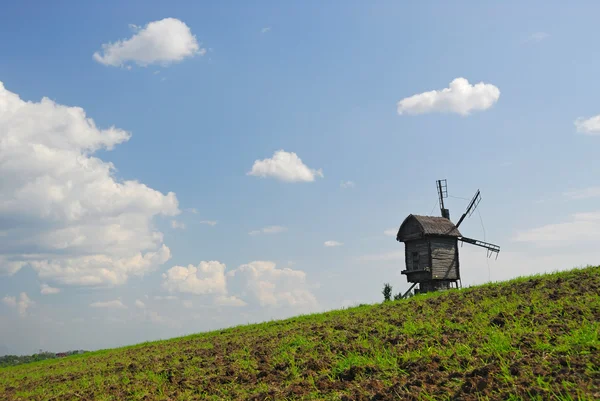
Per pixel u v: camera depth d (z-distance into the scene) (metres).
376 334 15.70
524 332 12.18
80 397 15.46
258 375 13.73
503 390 8.91
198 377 14.91
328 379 12.06
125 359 23.52
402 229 41.81
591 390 8.10
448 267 40.94
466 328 14.12
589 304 13.87
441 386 9.88
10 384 21.98
